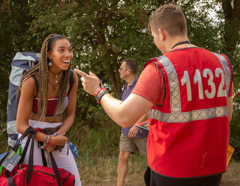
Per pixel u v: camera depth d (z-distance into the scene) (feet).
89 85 5.38
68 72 7.29
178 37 5.08
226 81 5.00
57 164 7.27
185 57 4.78
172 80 4.59
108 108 4.96
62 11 14.94
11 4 18.06
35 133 6.89
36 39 18.81
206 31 16.58
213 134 4.74
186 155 4.62
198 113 4.65
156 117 4.85
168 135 4.67
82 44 17.06
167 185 4.76
